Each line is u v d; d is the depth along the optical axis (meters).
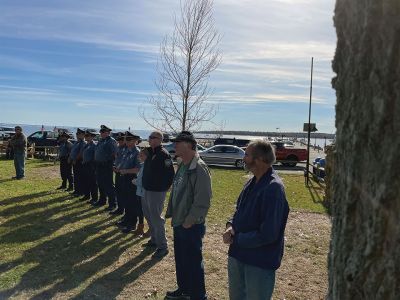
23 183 15.11
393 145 1.63
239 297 3.56
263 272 3.34
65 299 5.33
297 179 21.39
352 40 1.80
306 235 9.10
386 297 1.65
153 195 6.84
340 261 1.86
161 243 6.95
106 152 10.24
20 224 8.88
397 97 1.62
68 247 7.39
